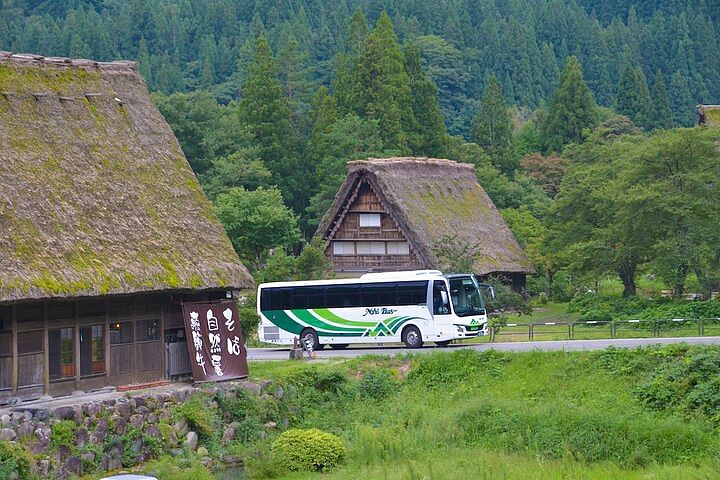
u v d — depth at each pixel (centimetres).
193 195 3850
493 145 10556
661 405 3391
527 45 15488
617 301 5744
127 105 3925
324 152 8900
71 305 3369
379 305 4875
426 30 16350
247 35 15850
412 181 6456
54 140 3525
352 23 12188
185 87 14262
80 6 16675
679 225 5481
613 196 5700
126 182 3638
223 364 3750
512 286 6794
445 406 3734
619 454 2992
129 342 3578
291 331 5062
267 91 9406
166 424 3297
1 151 3316
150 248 3494
